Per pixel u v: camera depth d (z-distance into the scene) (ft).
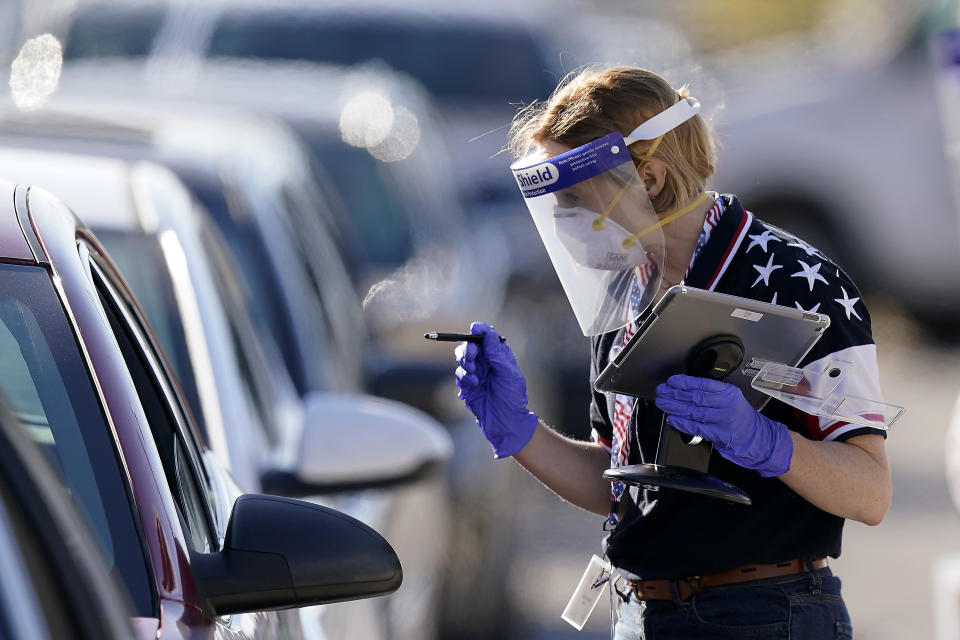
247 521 30.40
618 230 35.91
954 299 157.48
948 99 67.00
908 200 155.94
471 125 132.36
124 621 20.57
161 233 51.62
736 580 36.76
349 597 30.14
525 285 108.37
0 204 32.14
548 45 143.54
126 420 29.50
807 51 190.90
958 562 49.49
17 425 20.17
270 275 60.90
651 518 37.06
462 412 72.33
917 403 132.26
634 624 38.11
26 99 74.43
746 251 36.24
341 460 49.37
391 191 95.81
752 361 34.99
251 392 52.08
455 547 67.92
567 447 40.91
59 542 19.58
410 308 88.84
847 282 36.32
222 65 120.47
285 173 73.05
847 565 87.66
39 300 30.27
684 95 37.19
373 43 135.13
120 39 120.78
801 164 158.51
